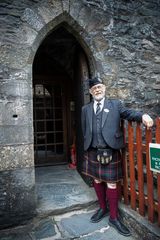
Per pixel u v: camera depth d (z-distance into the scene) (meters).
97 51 3.36
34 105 5.03
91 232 2.53
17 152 2.77
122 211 2.68
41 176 4.27
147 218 2.39
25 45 2.88
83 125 2.79
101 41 3.38
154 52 3.76
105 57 3.40
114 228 2.59
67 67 4.64
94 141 2.63
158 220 2.22
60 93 5.20
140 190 2.47
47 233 2.54
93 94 2.66
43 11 3.01
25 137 2.81
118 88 3.47
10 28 2.82
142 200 2.45
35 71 4.97
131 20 3.61
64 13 3.13
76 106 4.12
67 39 4.15
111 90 3.42
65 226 2.66
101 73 3.37
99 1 3.38
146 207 2.64
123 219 2.66
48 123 5.16
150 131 2.25
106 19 3.42
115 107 2.59
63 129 5.18
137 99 3.60
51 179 4.07
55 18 3.09
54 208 2.89
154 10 3.80
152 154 2.00
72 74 4.69
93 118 2.64
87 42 3.35
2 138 2.71
